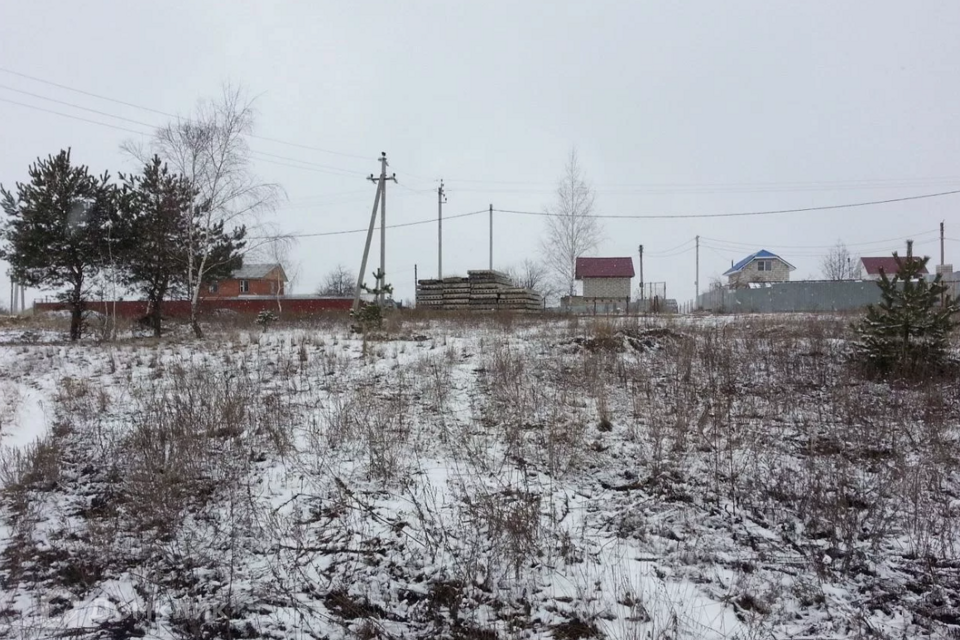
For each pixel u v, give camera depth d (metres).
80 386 9.87
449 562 4.38
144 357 13.08
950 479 5.53
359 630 3.71
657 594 3.93
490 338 13.38
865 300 30.05
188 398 8.57
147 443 6.62
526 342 12.66
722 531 4.82
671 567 4.29
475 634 3.62
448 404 8.27
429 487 5.61
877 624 3.64
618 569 4.25
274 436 6.69
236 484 5.84
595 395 8.45
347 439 6.89
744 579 4.10
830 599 3.90
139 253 19.06
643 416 7.53
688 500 5.36
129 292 20.48
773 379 9.15
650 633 3.51
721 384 8.92
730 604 3.85
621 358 10.81
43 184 17.73
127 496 5.61
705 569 4.26
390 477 5.85
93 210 18.53
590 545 4.60
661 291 35.72
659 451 6.30
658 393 8.60
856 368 9.22
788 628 3.61
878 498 5.14
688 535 4.74
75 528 5.19
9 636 3.74
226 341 14.95
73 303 18.80
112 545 4.85
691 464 6.08
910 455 6.16
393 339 14.23
